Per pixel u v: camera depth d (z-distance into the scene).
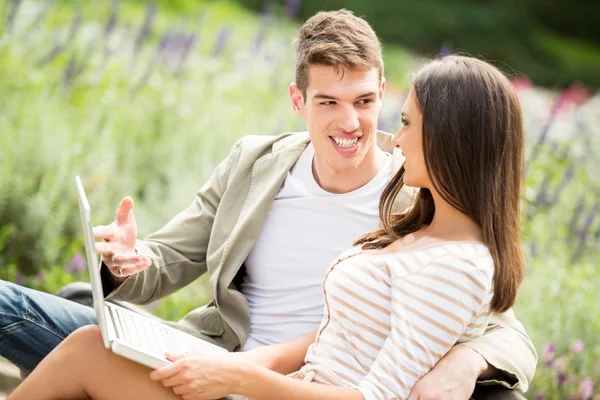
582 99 8.78
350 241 3.64
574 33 20.92
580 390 4.76
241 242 3.70
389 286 3.02
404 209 3.57
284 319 3.68
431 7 19.00
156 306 5.24
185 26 9.32
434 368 2.95
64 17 8.46
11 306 3.34
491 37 18.92
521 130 3.05
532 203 6.13
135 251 3.50
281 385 2.89
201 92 7.56
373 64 3.55
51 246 5.46
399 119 7.13
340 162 3.58
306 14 17.02
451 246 2.94
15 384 4.21
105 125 6.36
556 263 5.75
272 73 8.73
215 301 3.72
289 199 3.71
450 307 2.86
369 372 2.91
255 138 3.91
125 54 7.85
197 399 2.89
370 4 18.41
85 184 5.84
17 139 5.91
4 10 7.66
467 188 2.98
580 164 7.08
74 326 3.44
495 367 3.06
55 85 6.88
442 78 3.00
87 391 2.99
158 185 6.20
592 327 5.11
